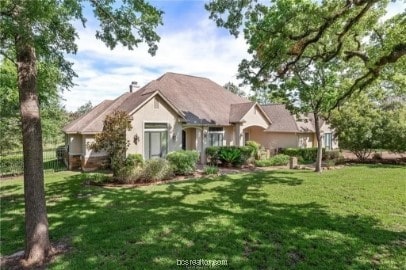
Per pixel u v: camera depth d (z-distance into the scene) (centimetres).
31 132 546
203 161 2034
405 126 2038
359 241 609
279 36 903
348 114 2175
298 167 1900
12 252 579
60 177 1526
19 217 809
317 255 542
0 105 1789
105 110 2011
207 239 620
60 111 2514
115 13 718
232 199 995
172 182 1358
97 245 592
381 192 1082
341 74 1578
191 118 1950
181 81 2397
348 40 1101
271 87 1319
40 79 924
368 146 2178
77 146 1889
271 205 909
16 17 478
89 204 934
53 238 636
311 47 1138
